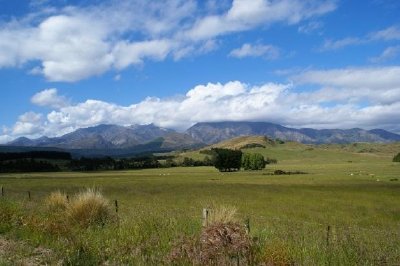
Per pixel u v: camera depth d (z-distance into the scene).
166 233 12.48
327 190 66.94
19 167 194.88
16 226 13.87
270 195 57.00
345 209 42.28
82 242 11.30
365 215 37.81
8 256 10.23
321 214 37.50
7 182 87.12
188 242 10.20
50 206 18.97
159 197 51.47
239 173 149.75
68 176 130.62
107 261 10.10
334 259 10.34
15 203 19.06
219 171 174.75
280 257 9.84
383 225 30.62
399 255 11.01
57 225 13.34
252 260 9.60
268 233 13.58
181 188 69.88
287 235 13.67
